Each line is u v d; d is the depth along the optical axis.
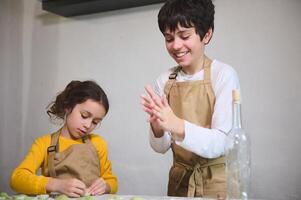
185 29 1.08
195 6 1.08
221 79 1.14
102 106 1.38
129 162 2.25
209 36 1.17
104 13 2.40
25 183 1.19
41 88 2.59
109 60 2.37
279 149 1.84
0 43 2.74
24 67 2.65
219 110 1.09
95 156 1.34
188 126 0.97
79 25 2.49
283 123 1.83
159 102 0.95
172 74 1.29
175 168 1.21
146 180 2.19
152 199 0.96
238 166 0.80
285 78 1.84
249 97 1.92
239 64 1.95
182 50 1.11
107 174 1.44
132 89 2.28
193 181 1.13
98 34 2.41
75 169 1.28
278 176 1.83
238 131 0.81
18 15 2.70
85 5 2.26
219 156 1.08
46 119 2.56
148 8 2.25
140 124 2.24
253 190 1.88
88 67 2.44
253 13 1.94
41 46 2.61
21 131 2.63
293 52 1.83
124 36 2.32
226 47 1.99
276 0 1.88
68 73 2.51
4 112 2.69
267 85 1.88
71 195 1.10
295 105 1.81
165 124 0.95
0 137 2.68
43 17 2.62
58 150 1.36
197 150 0.97
